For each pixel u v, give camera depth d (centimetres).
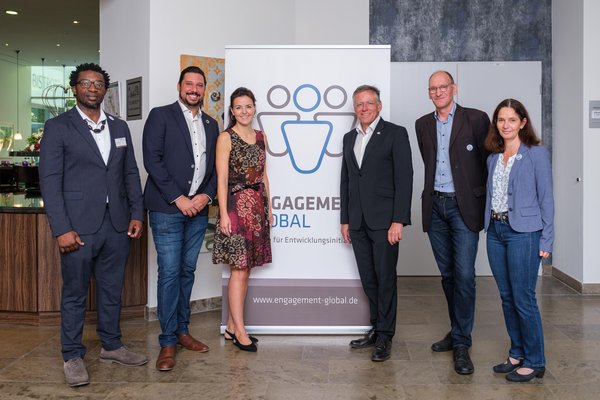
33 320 473
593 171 586
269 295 436
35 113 1683
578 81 600
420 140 392
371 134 390
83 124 343
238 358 388
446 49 684
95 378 352
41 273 467
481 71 680
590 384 340
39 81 1659
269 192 427
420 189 684
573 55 613
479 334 443
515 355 358
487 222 350
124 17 529
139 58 512
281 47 427
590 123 585
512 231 337
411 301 560
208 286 534
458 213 373
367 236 397
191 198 385
